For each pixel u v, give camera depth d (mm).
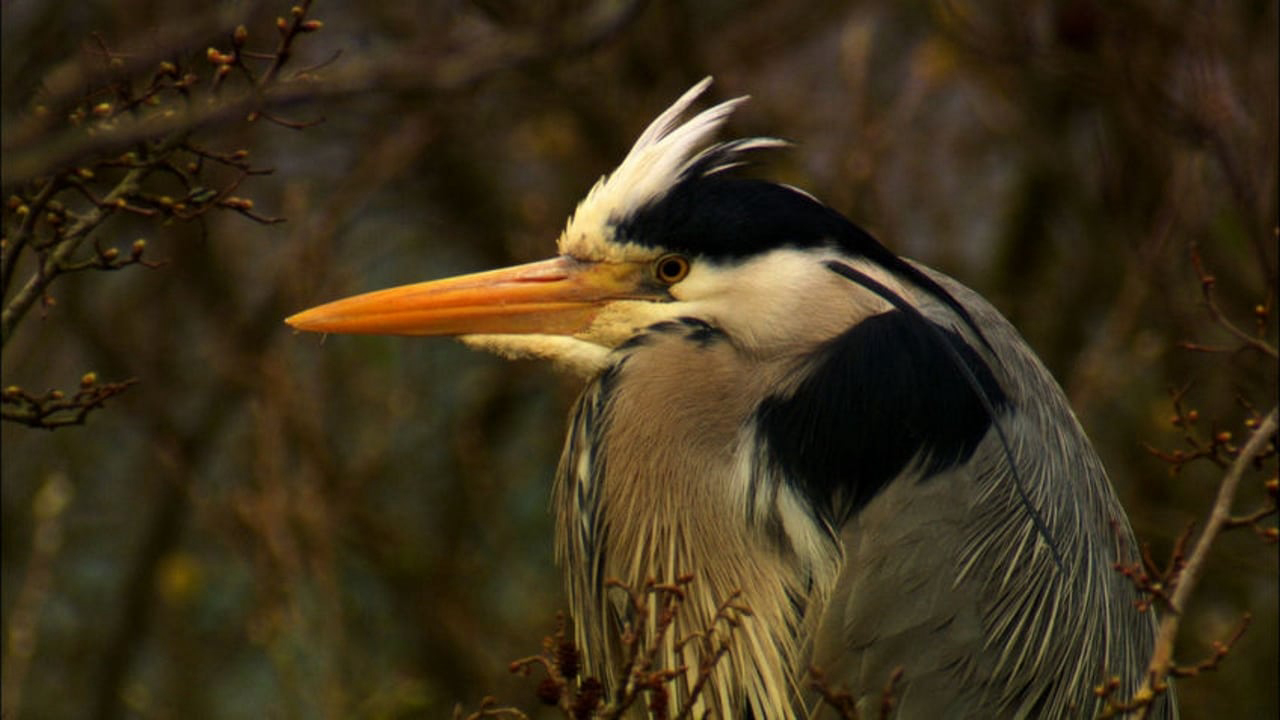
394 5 10602
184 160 8734
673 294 6004
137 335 11688
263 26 8992
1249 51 10125
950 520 5723
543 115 11578
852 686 5656
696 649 5891
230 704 10992
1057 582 5961
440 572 11031
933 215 11930
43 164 3545
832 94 12477
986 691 5746
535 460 12195
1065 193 11586
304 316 6152
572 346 6078
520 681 10766
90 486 11953
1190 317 10312
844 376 5738
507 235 11844
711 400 5898
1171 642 4488
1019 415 6027
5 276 4496
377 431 11664
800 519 5766
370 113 11336
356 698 9680
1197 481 10734
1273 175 9773
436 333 6121
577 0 6938
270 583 9609
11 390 4637
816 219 5930
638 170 6020
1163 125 10312
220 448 12039
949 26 10828
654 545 5910
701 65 11312
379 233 12445
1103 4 10492
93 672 11000
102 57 4457
